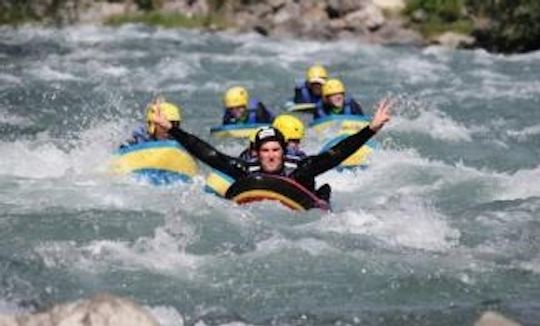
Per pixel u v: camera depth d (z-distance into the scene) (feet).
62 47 344.28
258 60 330.95
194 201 149.18
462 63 332.80
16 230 133.08
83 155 190.49
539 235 135.44
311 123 221.87
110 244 127.85
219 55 337.31
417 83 292.61
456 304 110.83
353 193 167.73
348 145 149.28
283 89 286.46
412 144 209.05
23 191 157.07
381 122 148.15
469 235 135.33
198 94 273.95
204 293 112.68
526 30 365.40
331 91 222.28
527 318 106.93
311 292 113.60
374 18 381.19
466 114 243.81
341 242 130.21
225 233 133.28
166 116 176.14
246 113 221.25
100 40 359.87
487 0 379.35
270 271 119.44
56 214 140.77
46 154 189.16
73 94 265.95
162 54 334.65
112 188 161.17
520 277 119.03
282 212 144.77
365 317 106.83
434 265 122.21
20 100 254.47
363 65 327.26
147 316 86.69
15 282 114.11
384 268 120.67
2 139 205.98
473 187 168.45
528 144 211.20
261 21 389.19
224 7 396.57
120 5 401.08
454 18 382.01
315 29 383.24
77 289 112.88
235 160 154.30
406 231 136.36
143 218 139.54
